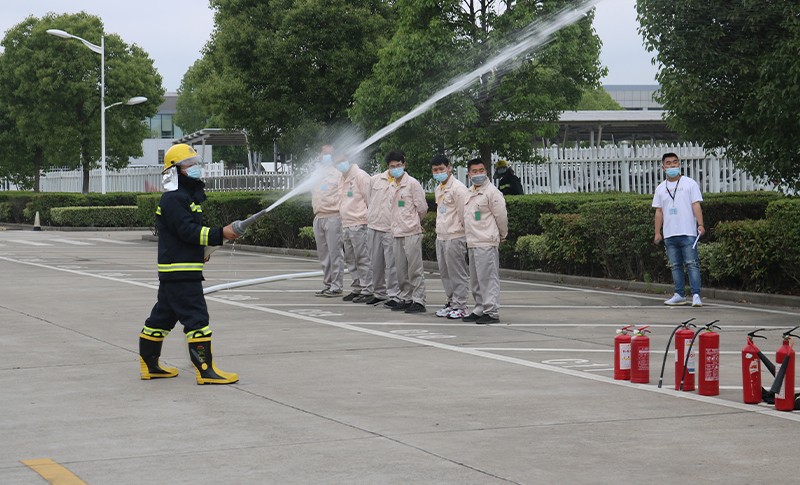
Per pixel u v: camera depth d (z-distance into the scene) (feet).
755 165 57.00
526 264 66.69
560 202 64.95
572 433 24.21
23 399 28.86
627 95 262.88
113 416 26.61
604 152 93.09
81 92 163.43
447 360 34.40
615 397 28.22
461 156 81.05
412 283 47.70
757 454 22.25
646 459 21.88
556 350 36.37
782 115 50.90
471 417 25.95
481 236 43.34
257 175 117.91
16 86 169.07
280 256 86.79
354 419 25.89
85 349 37.47
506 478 20.54
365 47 100.27
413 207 47.26
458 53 72.90
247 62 104.27
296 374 32.12
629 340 30.42
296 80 103.40
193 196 31.53
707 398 28.02
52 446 23.58
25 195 153.48
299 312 47.83
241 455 22.53
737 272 51.44
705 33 53.52
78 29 163.73
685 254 49.32
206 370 30.76
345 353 35.99
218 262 79.46
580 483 20.20
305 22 100.53
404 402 27.81
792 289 50.49
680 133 57.98
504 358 34.68
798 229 47.57
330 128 103.09
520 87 72.13
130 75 165.78
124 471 21.39
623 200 58.18
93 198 145.89
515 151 77.71
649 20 54.29
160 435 24.49
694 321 43.70
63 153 167.22
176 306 30.91
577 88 75.15
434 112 72.54
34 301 52.85
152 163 263.49
